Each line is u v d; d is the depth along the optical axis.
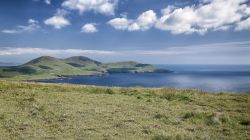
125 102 26.39
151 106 24.67
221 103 27.88
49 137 14.33
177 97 31.16
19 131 15.28
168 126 17.59
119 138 14.59
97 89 36.12
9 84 38.03
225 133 16.31
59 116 19.03
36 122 17.36
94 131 15.75
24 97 27.12
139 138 14.73
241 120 19.19
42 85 39.56
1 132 14.97
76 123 17.33
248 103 28.09
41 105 22.75
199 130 16.91
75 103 24.62
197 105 26.73
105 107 23.09
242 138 15.37
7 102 23.92
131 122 18.14
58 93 31.41
